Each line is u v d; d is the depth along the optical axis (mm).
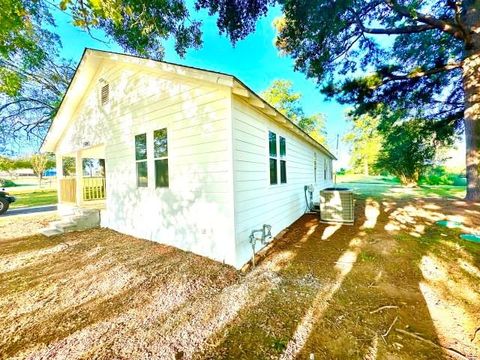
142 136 5125
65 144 8359
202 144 3982
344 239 4883
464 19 7012
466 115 7570
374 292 2729
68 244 4980
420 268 3299
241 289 2928
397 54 9016
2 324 2322
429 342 1895
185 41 6602
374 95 8969
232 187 3605
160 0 5109
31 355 1902
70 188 8297
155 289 2982
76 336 2125
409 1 6949
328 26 6934
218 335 2096
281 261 3840
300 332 2092
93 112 6578
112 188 6047
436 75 8648
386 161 18219
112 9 2854
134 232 5465
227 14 6656
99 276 3400
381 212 7367
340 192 6277
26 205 12242
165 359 1841
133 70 5215
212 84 3793
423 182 19203
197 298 2738
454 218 5891
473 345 1849
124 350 1943
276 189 5543
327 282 3039
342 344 1921
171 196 4551
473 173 7566
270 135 5332
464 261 3455
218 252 3852
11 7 3307
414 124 11523
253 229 4301
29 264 3904
